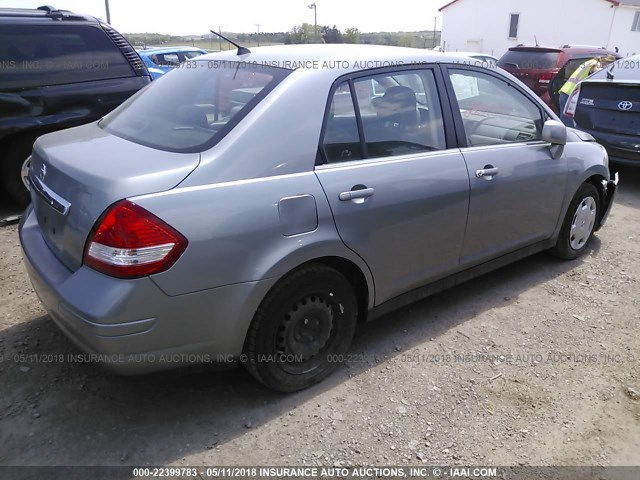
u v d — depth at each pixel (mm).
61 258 2451
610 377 2943
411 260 3047
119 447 2385
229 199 2285
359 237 2705
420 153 3031
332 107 2680
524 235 3773
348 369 2965
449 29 32438
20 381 2775
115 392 2730
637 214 5613
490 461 2369
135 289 2105
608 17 25562
